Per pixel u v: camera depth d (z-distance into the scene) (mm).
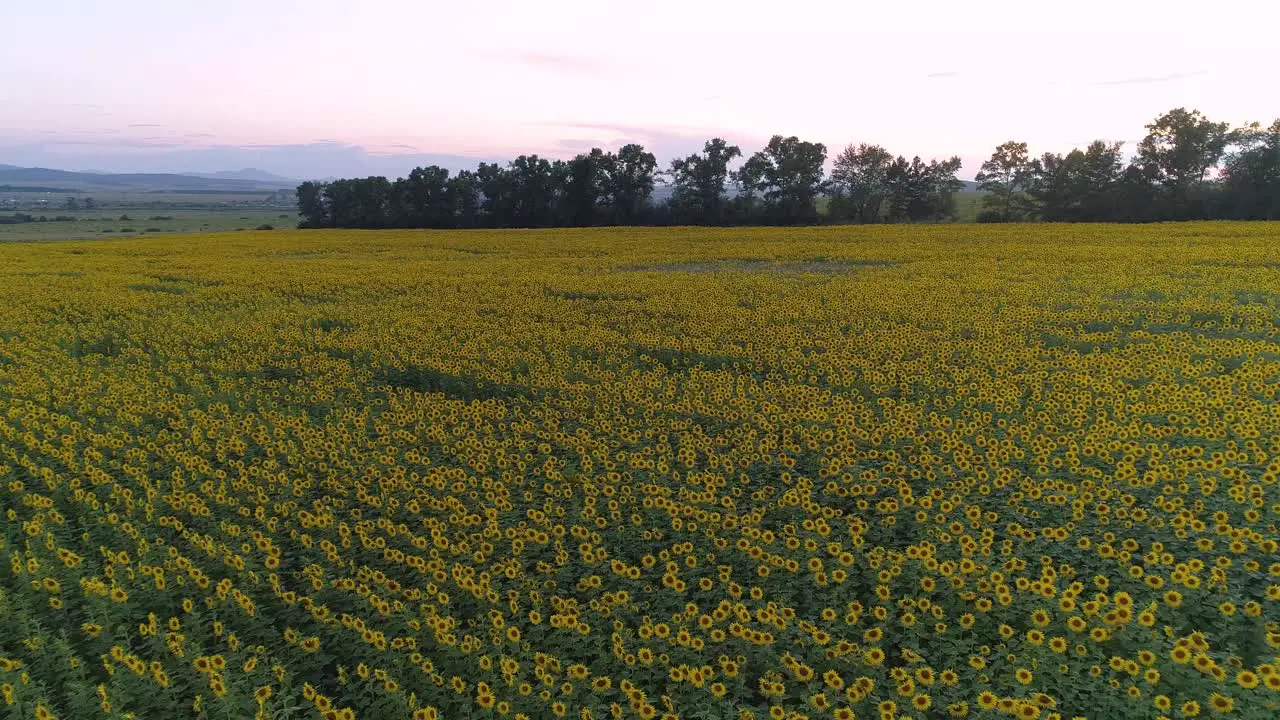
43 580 7590
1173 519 7898
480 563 8453
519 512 9875
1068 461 9906
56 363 19047
